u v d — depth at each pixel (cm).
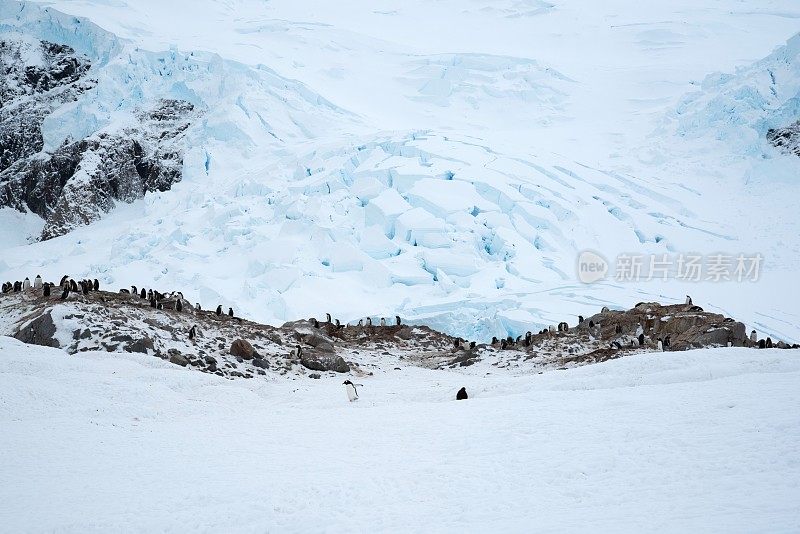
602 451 1558
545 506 1220
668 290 6900
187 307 4425
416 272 7550
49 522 1330
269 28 15675
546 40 17525
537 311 6316
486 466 1545
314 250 7850
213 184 9919
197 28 15612
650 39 16738
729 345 3756
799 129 10356
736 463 1348
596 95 13550
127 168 11769
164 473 1697
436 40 17712
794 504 1058
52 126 13100
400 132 10112
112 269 7925
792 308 6456
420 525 1179
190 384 3027
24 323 3538
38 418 2397
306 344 4197
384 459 1720
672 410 1928
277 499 1407
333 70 13875
